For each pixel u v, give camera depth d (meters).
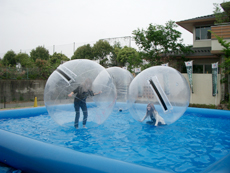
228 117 6.73
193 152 3.56
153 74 5.00
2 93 13.46
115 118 6.47
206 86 11.46
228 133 4.84
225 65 10.62
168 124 5.14
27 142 3.36
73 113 4.55
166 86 4.84
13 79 14.66
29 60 18.58
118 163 2.49
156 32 14.43
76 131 4.77
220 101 11.06
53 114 4.65
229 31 12.02
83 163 2.62
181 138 4.40
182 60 15.60
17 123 5.78
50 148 3.07
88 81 4.59
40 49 23.53
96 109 4.68
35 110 7.23
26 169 3.13
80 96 4.51
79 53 20.27
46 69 16.72
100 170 2.45
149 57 15.09
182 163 3.08
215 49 12.37
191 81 11.53
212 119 6.60
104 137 4.42
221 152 3.58
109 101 4.96
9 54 18.55
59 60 20.16
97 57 20.44
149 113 4.95
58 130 4.98
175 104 4.82
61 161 2.77
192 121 6.25
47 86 4.73
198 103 11.62
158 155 3.41
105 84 4.84
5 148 3.42
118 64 20.44
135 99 5.09
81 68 4.72
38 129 5.09
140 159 3.23
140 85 5.02
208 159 3.25
